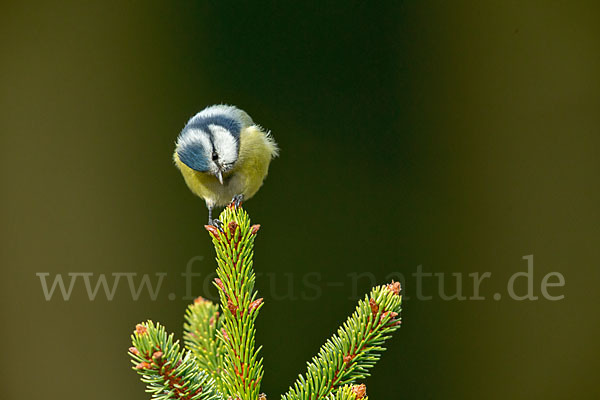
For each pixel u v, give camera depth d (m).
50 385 5.69
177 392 5.33
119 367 5.70
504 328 5.68
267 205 5.73
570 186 5.72
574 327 5.68
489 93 5.75
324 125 5.75
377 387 5.67
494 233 5.72
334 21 5.76
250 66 5.76
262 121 5.75
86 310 5.71
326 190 5.74
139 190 5.74
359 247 5.72
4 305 5.71
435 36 5.76
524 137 5.73
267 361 5.68
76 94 5.76
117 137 5.75
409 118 5.75
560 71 5.74
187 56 5.76
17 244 5.73
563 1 5.75
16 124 5.75
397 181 5.74
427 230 5.72
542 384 5.67
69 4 5.77
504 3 5.75
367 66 5.76
